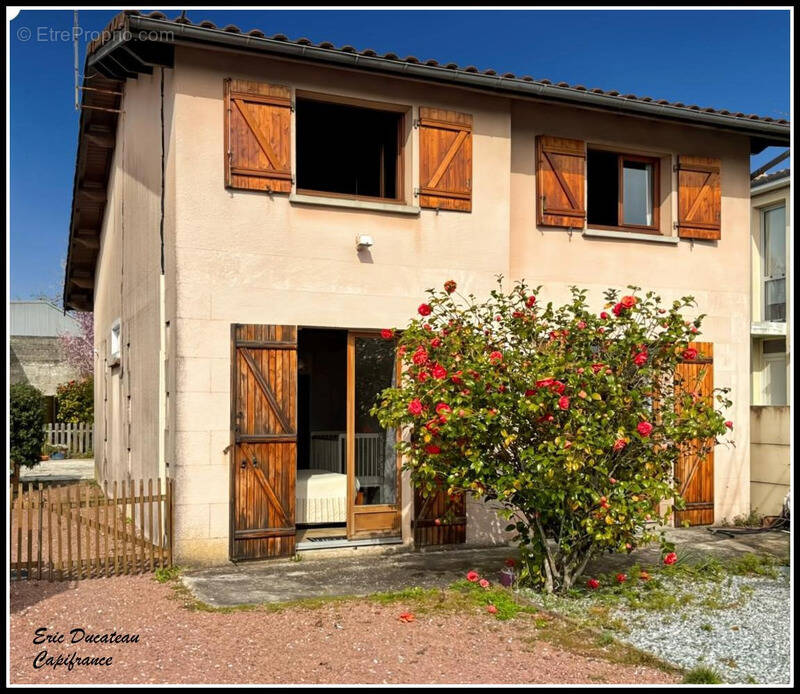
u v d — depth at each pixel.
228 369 8.10
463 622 6.05
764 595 7.02
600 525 6.77
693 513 10.45
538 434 6.86
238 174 8.16
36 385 28.83
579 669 5.09
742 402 11.00
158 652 5.33
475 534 9.19
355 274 8.73
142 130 9.80
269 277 8.32
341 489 9.19
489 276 9.37
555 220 9.95
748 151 11.29
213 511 7.96
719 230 10.91
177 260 7.95
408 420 6.95
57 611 6.32
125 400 11.37
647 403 7.59
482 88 9.09
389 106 9.09
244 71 8.28
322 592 6.94
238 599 6.68
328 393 10.73
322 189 9.26
